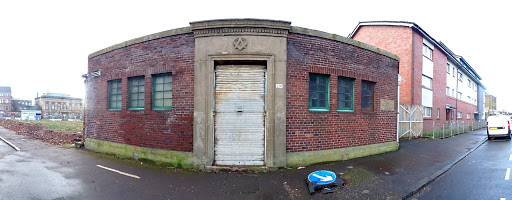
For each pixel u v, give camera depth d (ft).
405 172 22.90
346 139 27.02
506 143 45.34
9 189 18.08
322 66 25.22
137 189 18.47
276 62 22.85
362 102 29.40
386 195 17.62
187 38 23.94
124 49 28.55
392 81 32.99
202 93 22.90
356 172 22.26
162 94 25.84
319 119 25.03
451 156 30.78
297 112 23.84
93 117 32.73
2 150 33.30
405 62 55.67
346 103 28.02
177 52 24.35
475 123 83.15
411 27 55.16
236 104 23.00
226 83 23.16
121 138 28.58
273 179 20.35
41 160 26.96
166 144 24.66
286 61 23.26
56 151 32.09
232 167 22.35
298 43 24.04
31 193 17.44
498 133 50.03
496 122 50.70
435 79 68.64
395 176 21.66
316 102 25.66
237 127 22.89
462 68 91.86
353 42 27.45
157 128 25.29
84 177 21.06
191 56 23.67
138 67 26.99
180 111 23.97
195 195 17.56
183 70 23.94
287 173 21.71
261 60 22.75
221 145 22.93
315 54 24.88
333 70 25.93
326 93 26.27
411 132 47.73
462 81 96.99
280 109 22.89
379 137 30.66
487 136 56.70
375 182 20.02
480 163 27.86
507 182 20.63
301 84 24.04
